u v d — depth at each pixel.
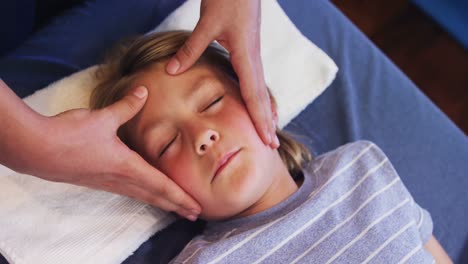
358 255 0.83
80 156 0.68
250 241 0.84
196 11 1.12
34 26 1.26
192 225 0.99
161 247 0.95
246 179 0.81
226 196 0.81
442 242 1.04
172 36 0.97
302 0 1.28
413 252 0.85
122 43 1.08
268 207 0.91
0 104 0.59
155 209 0.95
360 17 1.79
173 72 0.85
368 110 1.16
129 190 0.80
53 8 1.27
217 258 0.82
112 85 0.97
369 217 0.87
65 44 1.11
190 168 0.81
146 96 0.80
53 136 0.64
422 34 1.76
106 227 0.90
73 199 0.91
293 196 0.91
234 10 0.83
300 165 1.01
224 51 0.98
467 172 1.10
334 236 0.85
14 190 0.90
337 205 0.90
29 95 1.02
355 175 0.95
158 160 0.85
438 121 1.16
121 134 0.90
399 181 0.95
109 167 0.72
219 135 0.81
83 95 1.02
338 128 1.14
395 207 0.90
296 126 1.14
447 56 1.72
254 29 0.84
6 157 0.64
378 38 1.76
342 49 1.23
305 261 0.82
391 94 1.18
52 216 0.89
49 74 1.08
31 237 0.86
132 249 0.92
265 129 0.83
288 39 1.17
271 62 1.14
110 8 1.15
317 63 1.16
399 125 1.14
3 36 1.19
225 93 0.87
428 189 1.08
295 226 0.85
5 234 0.85
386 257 0.83
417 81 1.70
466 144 1.14
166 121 0.84
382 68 1.21
